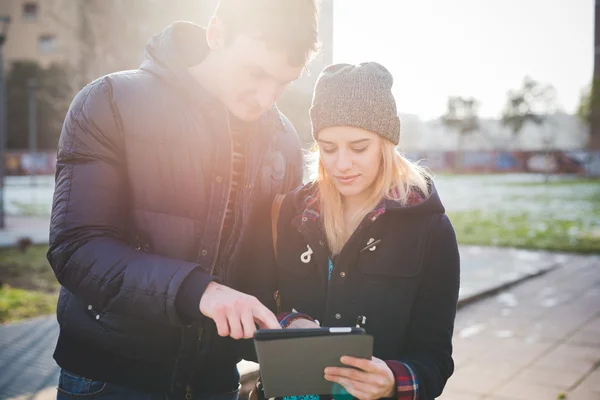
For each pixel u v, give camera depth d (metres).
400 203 1.73
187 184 1.73
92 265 1.54
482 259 10.36
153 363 1.75
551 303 7.32
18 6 46.97
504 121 66.06
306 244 1.85
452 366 1.73
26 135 44.91
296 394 1.47
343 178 1.73
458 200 23.08
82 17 16.97
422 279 1.73
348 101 1.68
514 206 20.64
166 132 1.71
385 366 1.54
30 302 7.25
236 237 1.84
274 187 1.96
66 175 1.64
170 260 1.54
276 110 1.99
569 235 13.42
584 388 4.60
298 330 1.40
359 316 1.74
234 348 1.88
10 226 15.02
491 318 6.66
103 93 1.67
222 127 1.73
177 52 1.73
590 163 42.53
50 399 4.14
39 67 44.91
